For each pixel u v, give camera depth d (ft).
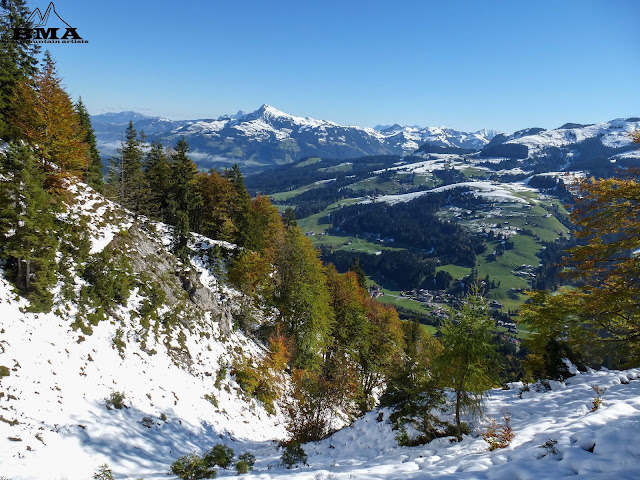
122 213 124.26
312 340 134.00
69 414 56.03
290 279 147.95
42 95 101.19
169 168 199.41
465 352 45.44
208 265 148.25
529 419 46.88
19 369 55.62
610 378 56.65
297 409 80.79
